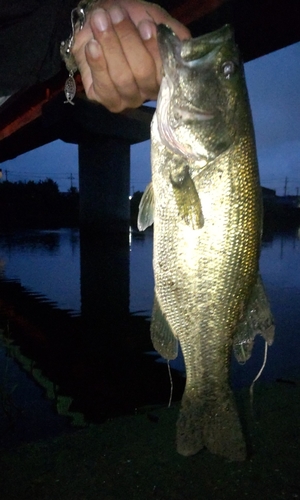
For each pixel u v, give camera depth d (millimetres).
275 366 913
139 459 493
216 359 387
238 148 352
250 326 385
